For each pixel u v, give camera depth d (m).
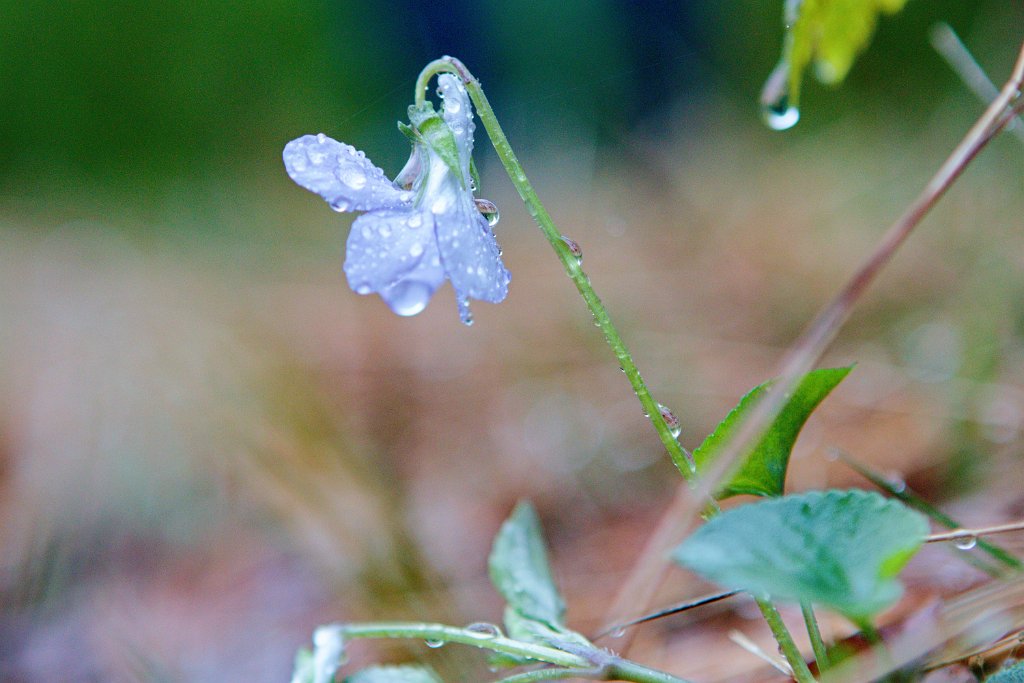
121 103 1.30
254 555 0.34
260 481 0.35
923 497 0.31
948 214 0.52
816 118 0.90
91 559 0.35
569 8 1.20
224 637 0.32
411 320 0.64
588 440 0.42
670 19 1.11
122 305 0.67
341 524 0.32
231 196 1.09
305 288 0.73
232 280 0.77
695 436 0.41
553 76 1.24
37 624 0.33
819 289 0.53
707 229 0.72
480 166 0.99
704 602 0.27
